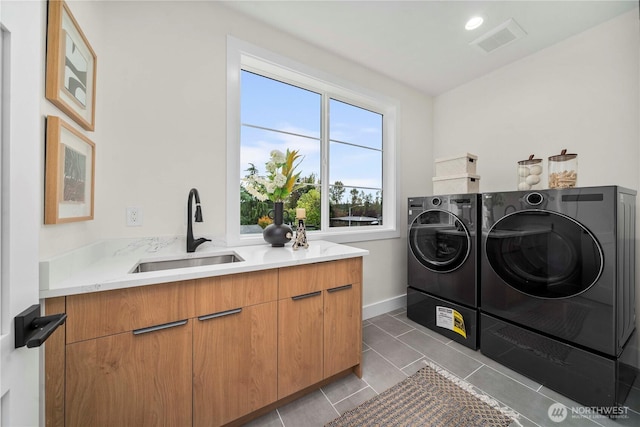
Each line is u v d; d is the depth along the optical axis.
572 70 1.94
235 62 1.73
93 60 1.19
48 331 0.52
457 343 1.98
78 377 0.85
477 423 1.22
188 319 1.03
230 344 1.13
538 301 1.53
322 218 2.33
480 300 1.87
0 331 0.48
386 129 2.75
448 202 2.06
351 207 2.53
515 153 2.29
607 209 1.28
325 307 1.42
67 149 0.95
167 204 1.51
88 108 1.15
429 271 2.22
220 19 1.68
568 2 1.61
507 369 1.65
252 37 1.80
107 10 1.35
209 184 1.64
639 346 1.58
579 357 1.36
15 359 0.51
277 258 1.33
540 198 1.52
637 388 1.44
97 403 0.88
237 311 1.14
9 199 0.50
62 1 0.90
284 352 1.28
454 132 2.81
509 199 1.67
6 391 0.48
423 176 2.95
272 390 1.25
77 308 0.84
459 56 2.23
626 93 1.69
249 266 1.15
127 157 1.40
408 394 1.42
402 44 2.07
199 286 1.05
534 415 1.27
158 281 0.95
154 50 1.48
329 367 1.44
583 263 1.35
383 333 2.14
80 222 1.11
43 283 0.79
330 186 2.39
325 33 1.95
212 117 1.65
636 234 1.62
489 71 2.47
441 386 1.49
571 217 1.39
